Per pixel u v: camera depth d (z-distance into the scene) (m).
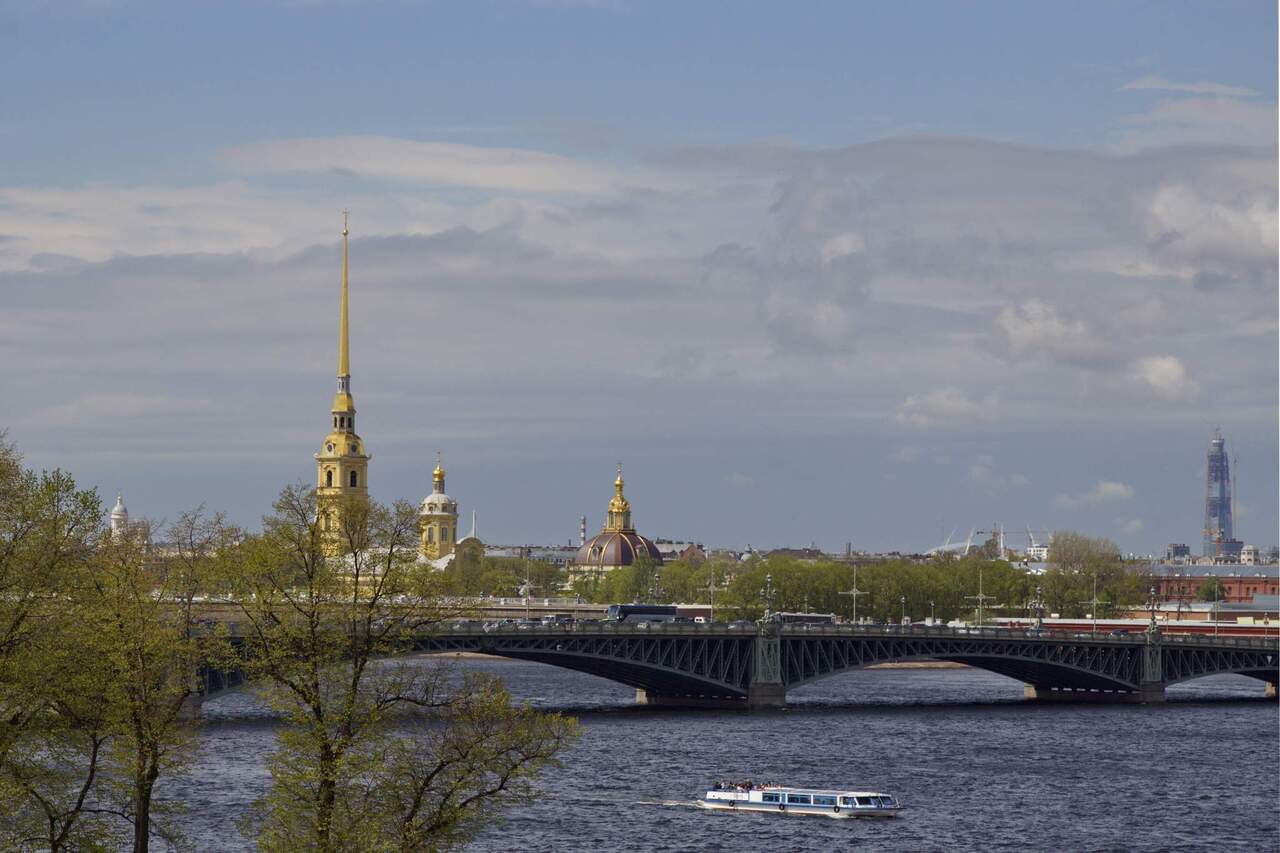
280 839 156.50
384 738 162.75
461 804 158.25
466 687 173.38
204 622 198.25
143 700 158.88
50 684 152.50
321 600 159.88
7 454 162.12
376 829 154.50
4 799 147.38
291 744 154.88
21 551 156.50
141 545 172.00
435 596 165.12
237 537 174.00
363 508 166.88
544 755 161.50
